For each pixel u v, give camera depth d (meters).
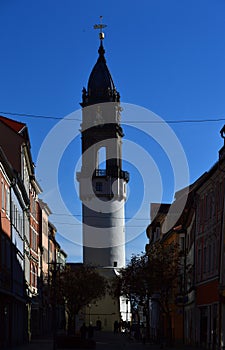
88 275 93.94
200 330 55.88
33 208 81.88
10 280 50.78
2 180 46.19
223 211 46.81
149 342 70.25
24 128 64.25
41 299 93.69
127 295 75.38
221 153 46.56
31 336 77.38
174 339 67.94
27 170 71.06
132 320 106.56
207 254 52.97
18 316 59.69
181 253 64.38
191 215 60.91
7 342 50.56
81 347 55.84
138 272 68.62
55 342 47.53
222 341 45.94
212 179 50.16
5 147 60.91
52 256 117.56
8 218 50.16
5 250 48.03
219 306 47.06
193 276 58.53
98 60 120.06
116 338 88.38
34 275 83.12
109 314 116.75
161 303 62.53
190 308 60.66
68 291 90.12
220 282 46.66
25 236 68.50
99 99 116.19
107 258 115.88
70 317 91.25
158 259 63.00
